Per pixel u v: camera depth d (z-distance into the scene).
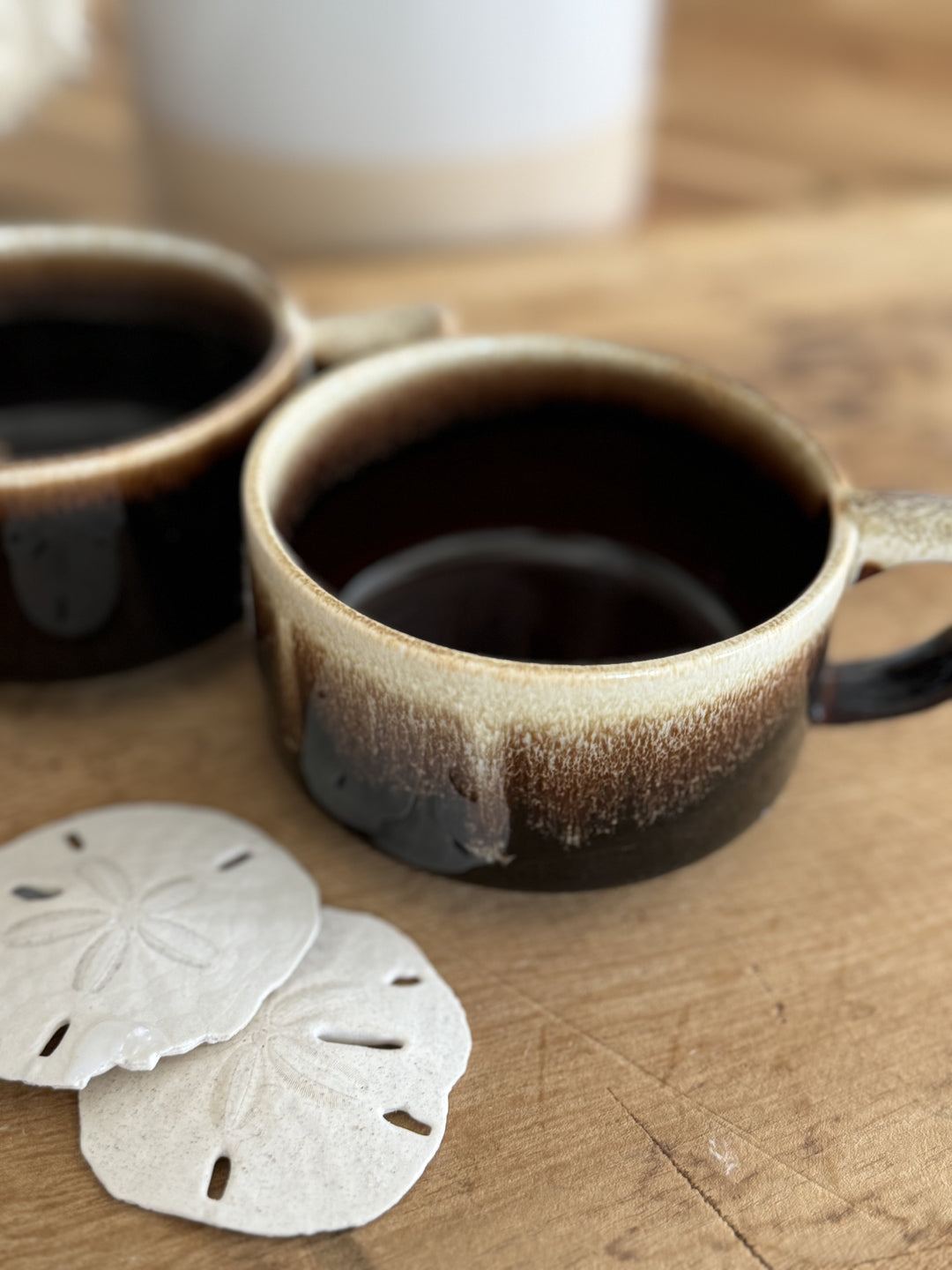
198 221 0.49
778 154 0.66
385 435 0.31
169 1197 0.24
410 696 0.24
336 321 0.33
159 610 0.31
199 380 0.37
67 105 0.68
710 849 0.27
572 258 0.48
